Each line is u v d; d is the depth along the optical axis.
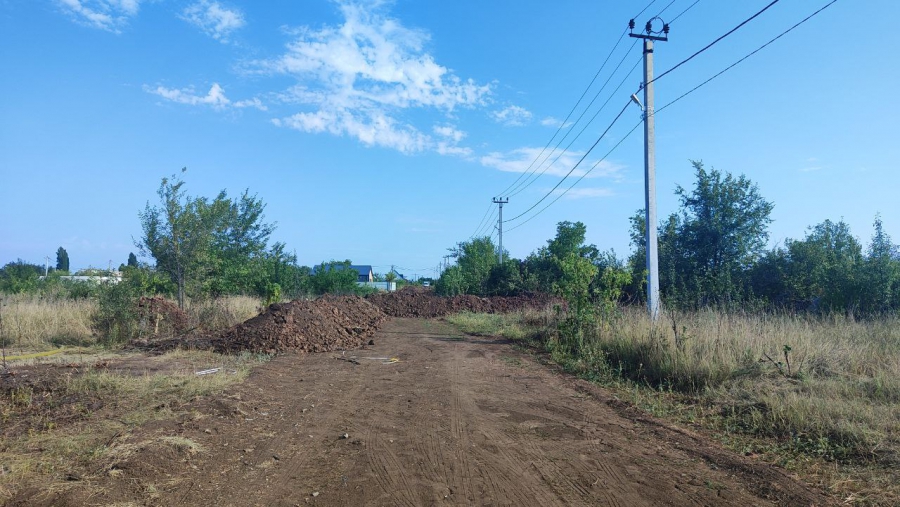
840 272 17.19
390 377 11.23
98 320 15.47
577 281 15.37
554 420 8.02
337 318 19.58
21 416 7.04
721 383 9.54
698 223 20.62
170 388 8.82
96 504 4.73
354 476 5.68
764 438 6.98
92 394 8.08
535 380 11.13
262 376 10.61
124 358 12.33
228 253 26.12
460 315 28.02
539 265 37.44
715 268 19.83
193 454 6.06
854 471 5.71
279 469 5.86
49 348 14.08
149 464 5.58
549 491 5.34
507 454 6.45
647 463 6.16
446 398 9.32
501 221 53.84
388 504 5.00
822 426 6.85
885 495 5.12
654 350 11.33
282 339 15.04
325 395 9.46
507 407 8.77
